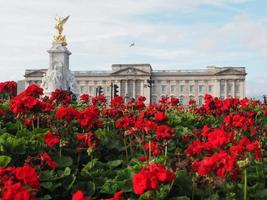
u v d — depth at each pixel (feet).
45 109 40.01
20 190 17.57
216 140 28.45
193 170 27.25
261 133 39.78
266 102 84.48
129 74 546.26
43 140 33.53
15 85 62.59
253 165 32.35
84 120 35.12
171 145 38.19
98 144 34.06
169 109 68.85
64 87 262.26
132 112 52.65
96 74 552.82
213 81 545.44
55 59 270.46
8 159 28.22
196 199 27.63
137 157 36.37
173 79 550.36
